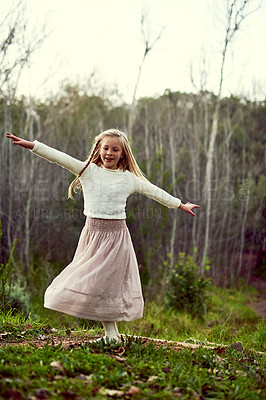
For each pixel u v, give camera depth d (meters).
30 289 8.30
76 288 3.16
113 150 3.46
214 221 11.16
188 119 12.20
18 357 2.82
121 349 3.26
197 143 11.16
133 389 2.45
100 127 11.91
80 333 4.26
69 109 12.41
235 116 13.02
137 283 3.41
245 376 3.04
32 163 9.14
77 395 2.32
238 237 12.00
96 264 3.23
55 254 9.83
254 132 13.44
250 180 11.70
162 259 9.60
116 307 3.21
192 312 8.14
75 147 12.05
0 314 5.07
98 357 2.86
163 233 10.35
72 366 2.66
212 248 11.26
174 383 2.64
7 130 9.26
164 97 12.60
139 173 3.69
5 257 8.64
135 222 9.82
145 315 7.21
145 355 3.16
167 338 5.16
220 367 3.10
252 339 5.48
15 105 9.77
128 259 3.37
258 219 11.64
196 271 9.23
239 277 11.09
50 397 2.28
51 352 2.95
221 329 5.97
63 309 3.17
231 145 12.68
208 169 10.02
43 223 9.97
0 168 8.99
